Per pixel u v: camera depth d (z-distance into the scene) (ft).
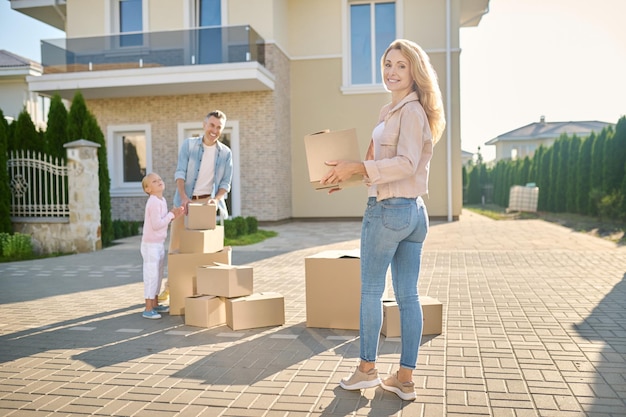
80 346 12.94
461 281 20.54
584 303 16.51
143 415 8.84
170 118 49.37
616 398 9.18
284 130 50.93
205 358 11.83
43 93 47.39
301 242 34.88
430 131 9.07
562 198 59.16
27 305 17.66
